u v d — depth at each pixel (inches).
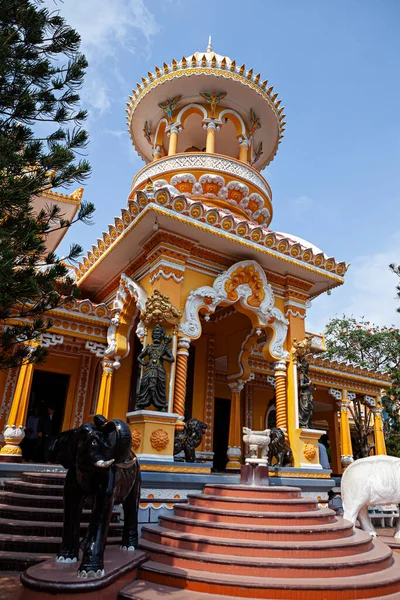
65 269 219.9
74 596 158.7
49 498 258.5
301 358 410.9
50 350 488.7
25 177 201.8
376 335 814.5
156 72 507.2
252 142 556.1
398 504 314.7
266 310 392.8
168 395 323.0
